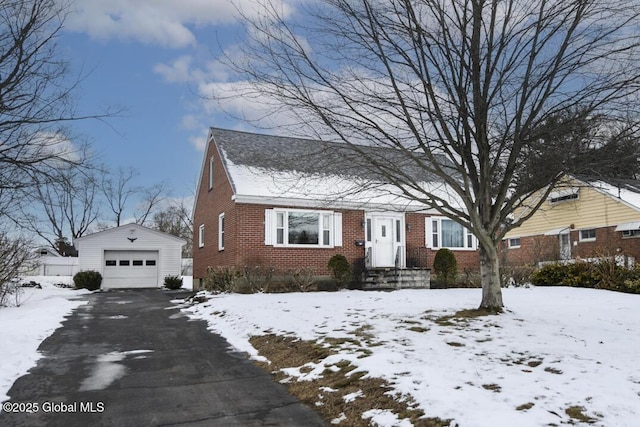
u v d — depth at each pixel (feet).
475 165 33.27
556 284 59.93
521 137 28.99
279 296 51.08
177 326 39.75
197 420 18.47
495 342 25.31
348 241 64.69
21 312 46.80
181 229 189.16
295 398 21.13
